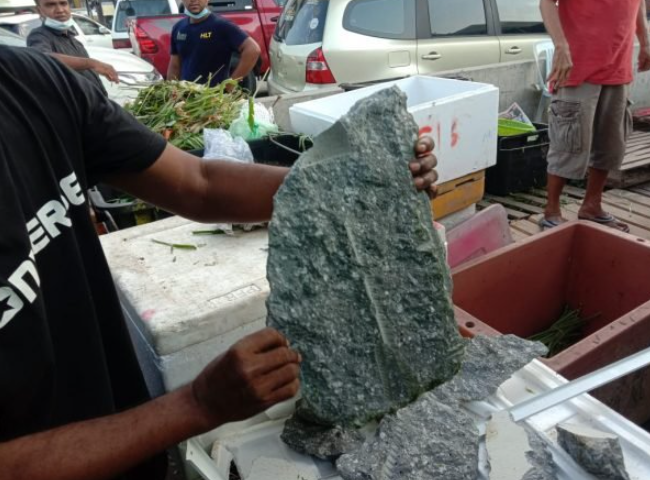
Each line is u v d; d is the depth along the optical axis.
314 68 4.35
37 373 0.84
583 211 3.24
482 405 1.20
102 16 12.31
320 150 1.05
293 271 1.00
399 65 4.41
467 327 1.51
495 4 4.67
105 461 0.75
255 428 1.21
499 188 3.78
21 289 0.80
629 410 1.71
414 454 1.06
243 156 2.02
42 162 0.88
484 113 2.75
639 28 3.18
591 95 2.83
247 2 7.67
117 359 1.09
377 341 1.06
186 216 1.19
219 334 1.29
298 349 1.01
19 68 0.89
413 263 1.09
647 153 3.93
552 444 1.09
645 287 2.00
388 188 1.06
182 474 1.38
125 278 1.42
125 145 1.04
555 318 2.30
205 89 2.88
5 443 0.74
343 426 1.07
